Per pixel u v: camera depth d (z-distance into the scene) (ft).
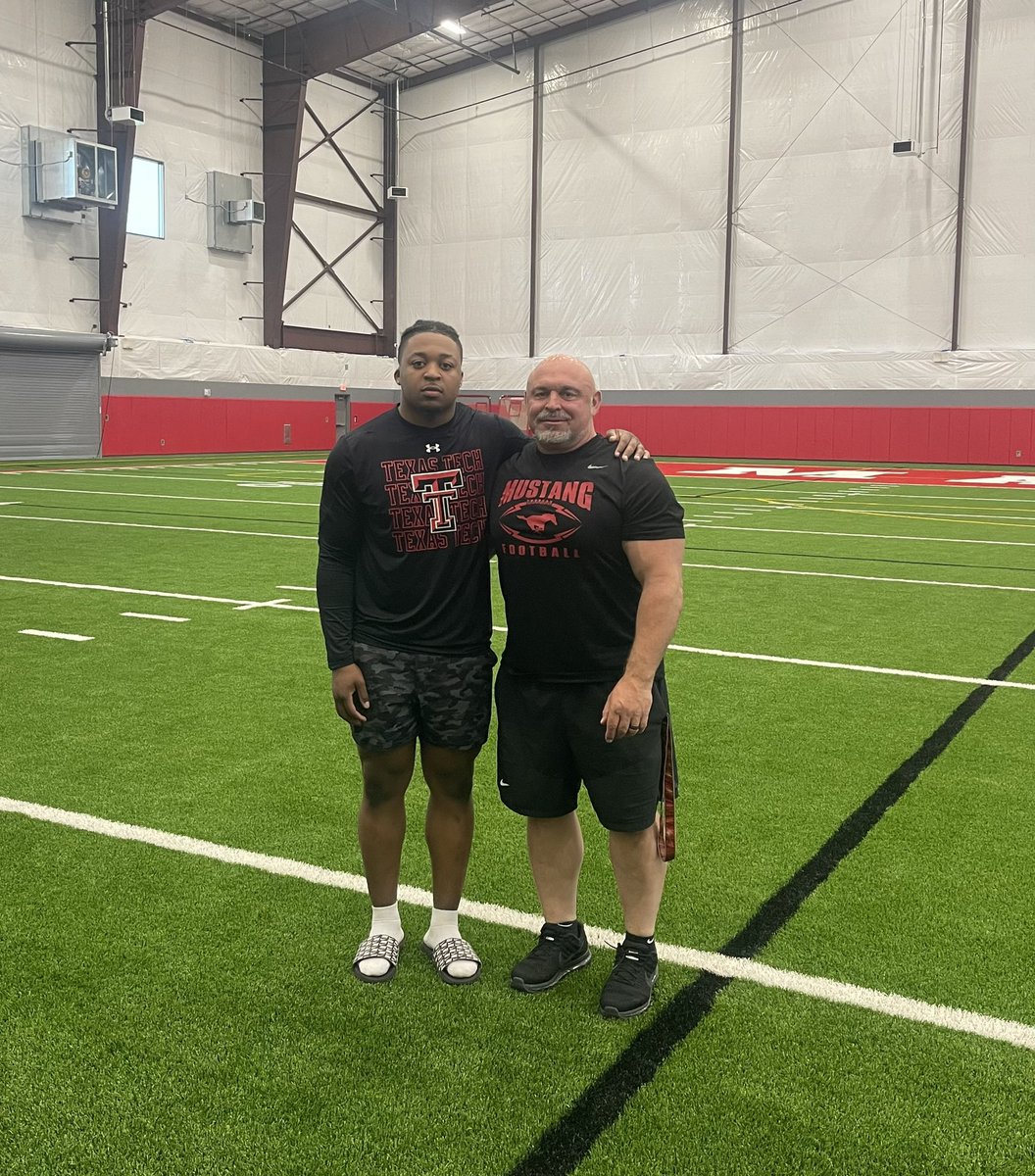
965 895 11.64
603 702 9.33
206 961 10.18
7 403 86.07
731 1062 8.59
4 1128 7.77
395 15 94.94
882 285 93.76
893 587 31.09
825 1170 7.35
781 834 13.30
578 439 9.29
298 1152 7.52
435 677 9.78
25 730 17.22
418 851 12.96
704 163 99.40
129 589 29.73
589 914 11.30
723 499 60.44
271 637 23.95
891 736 17.21
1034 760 16.07
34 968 10.00
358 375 114.42
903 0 89.51
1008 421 90.43
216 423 101.86
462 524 9.66
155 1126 7.79
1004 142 87.97
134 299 94.38
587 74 103.40
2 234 84.17
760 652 22.93
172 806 14.10
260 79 102.58
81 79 87.97
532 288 108.78
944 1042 8.87
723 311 100.27
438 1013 9.33
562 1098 8.13
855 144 93.04
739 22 95.76
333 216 110.63
